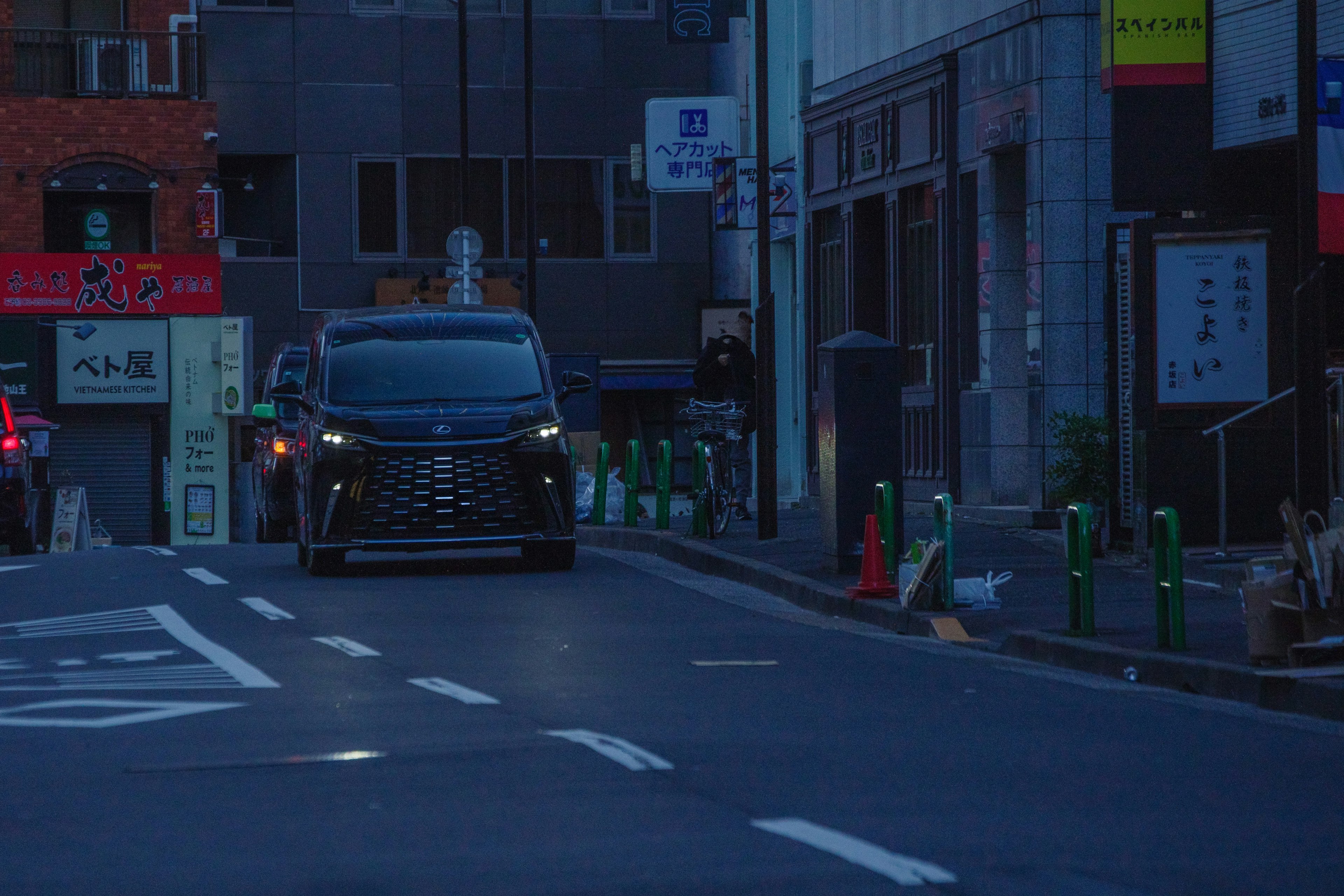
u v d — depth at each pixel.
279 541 50.06
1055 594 25.95
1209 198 30.11
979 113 38.72
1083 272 35.75
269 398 48.44
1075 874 10.71
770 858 11.08
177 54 66.50
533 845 11.43
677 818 12.20
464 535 29.61
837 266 48.00
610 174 74.00
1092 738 15.45
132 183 66.00
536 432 30.06
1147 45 30.00
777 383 56.59
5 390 42.03
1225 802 12.78
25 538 41.25
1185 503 29.36
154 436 66.50
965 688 18.55
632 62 73.94
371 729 15.76
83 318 65.75
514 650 21.34
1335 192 29.08
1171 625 20.48
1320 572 18.66
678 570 32.72
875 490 28.31
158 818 12.38
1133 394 29.50
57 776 13.91
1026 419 37.47
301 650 21.34
